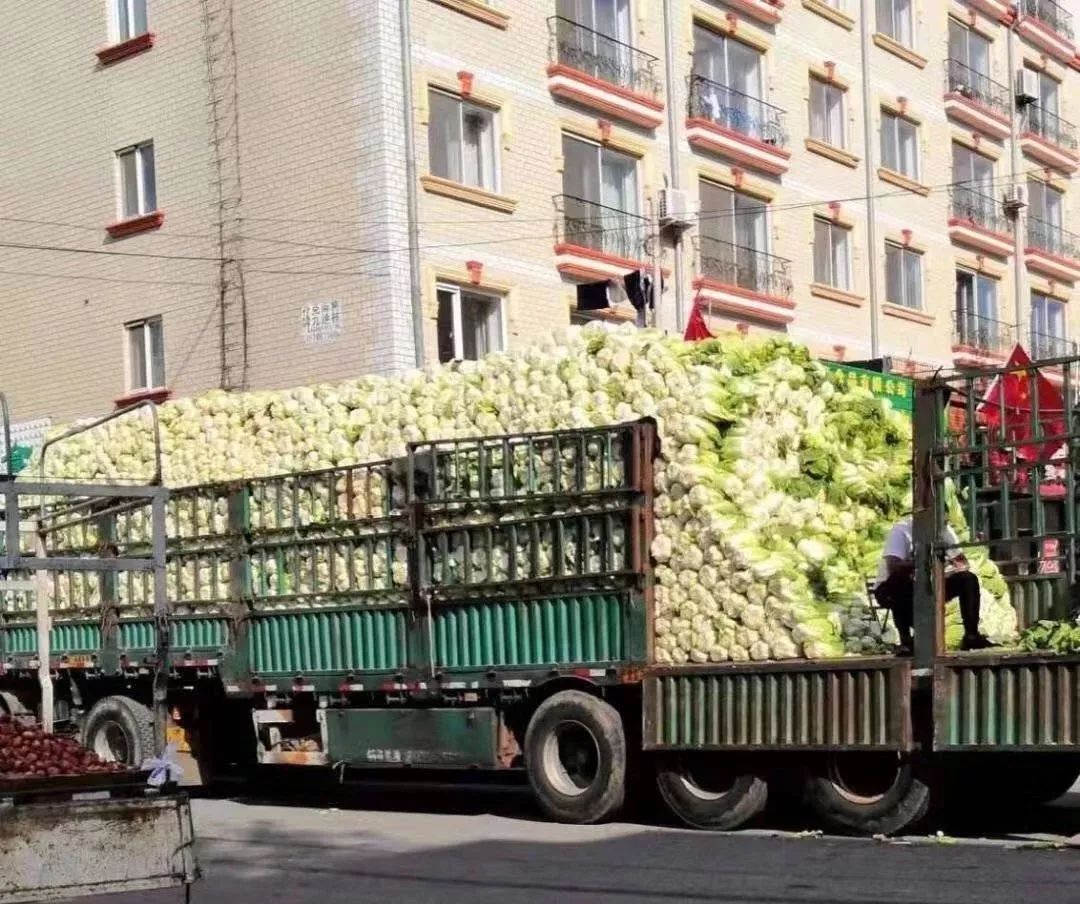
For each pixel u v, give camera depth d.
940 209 36.53
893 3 35.69
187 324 25.55
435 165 24.09
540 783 12.96
